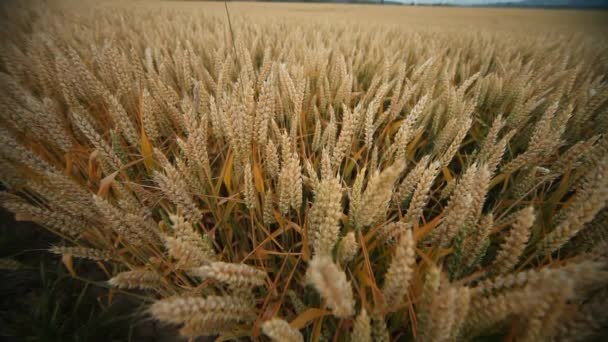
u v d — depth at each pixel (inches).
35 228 20.5
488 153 16.1
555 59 42.9
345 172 17.4
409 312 11.0
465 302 7.2
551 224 14.1
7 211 21.8
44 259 18.3
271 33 62.3
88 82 18.5
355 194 11.4
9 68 25.0
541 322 7.6
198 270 8.8
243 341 13.0
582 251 13.2
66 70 18.7
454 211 10.4
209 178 14.5
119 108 15.9
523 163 15.7
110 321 13.5
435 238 12.0
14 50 25.1
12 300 16.0
